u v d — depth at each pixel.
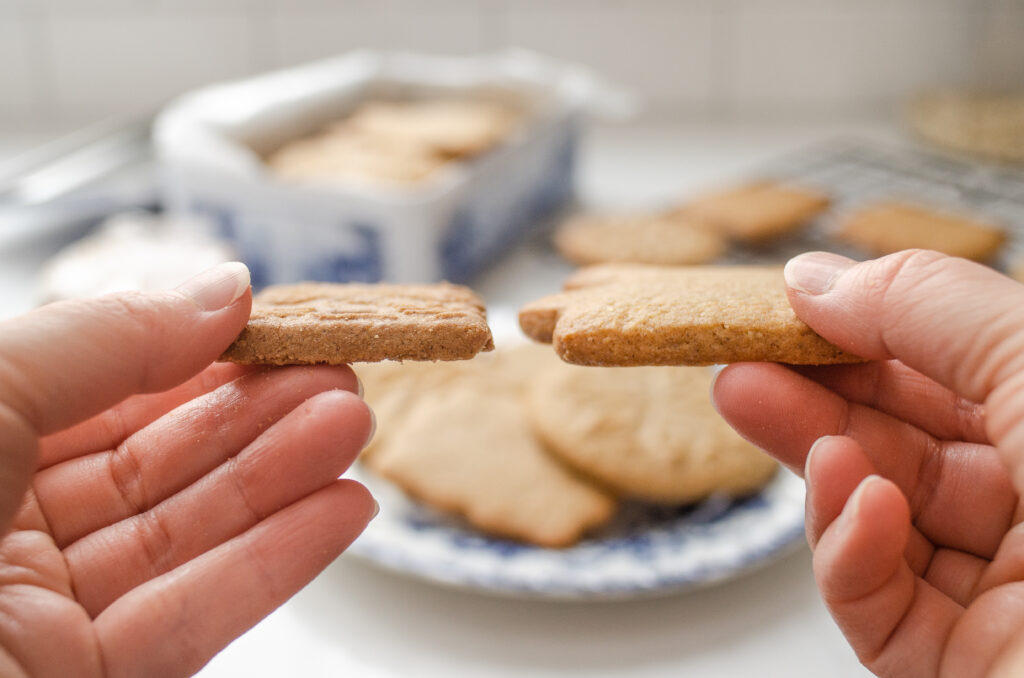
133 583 0.29
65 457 0.30
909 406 0.30
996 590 0.27
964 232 0.57
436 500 0.36
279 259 0.51
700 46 0.84
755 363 0.29
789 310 0.28
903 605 0.27
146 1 0.78
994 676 0.26
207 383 0.32
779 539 0.34
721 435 0.38
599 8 0.82
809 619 0.33
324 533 0.28
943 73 0.87
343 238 0.49
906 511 0.25
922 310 0.26
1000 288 0.26
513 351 0.44
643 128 0.85
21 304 0.51
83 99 0.81
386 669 0.32
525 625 0.33
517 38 0.83
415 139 0.61
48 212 0.58
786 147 0.80
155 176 0.61
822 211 0.62
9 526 0.27
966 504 0.29
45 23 0.78
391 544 0.34
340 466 0.29
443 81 0.71
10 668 0.26
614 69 0.84
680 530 0.35
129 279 0.46
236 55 0.81
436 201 0.48
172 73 0.81
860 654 0.28
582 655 0.32
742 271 0.33
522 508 0.35
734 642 0.32
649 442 0.38
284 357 0.28
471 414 0.40
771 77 0.86
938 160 0.75
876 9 0.83
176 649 0.28
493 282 0.55
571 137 0.66
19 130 0.80
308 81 0.67
